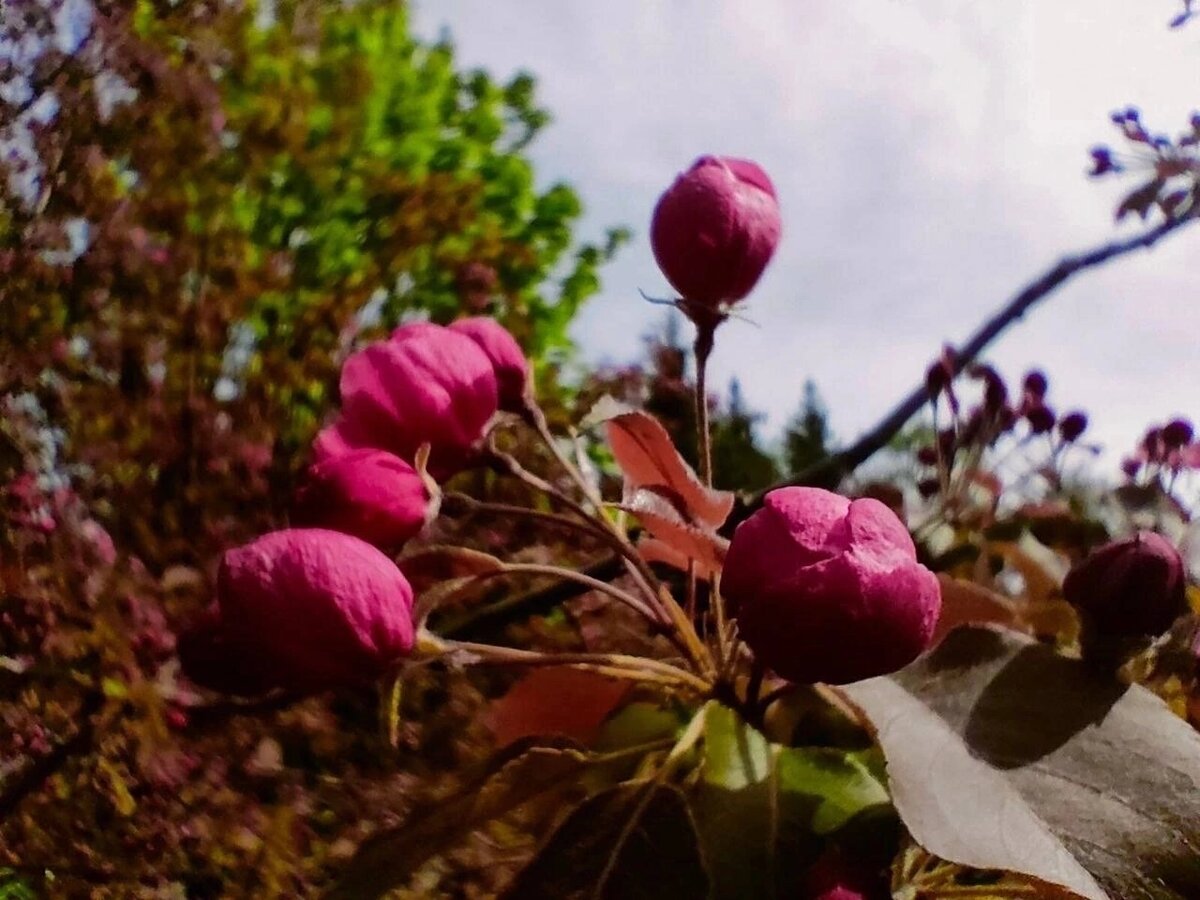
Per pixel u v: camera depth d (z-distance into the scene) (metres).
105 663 0.22
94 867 0.21
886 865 0.11
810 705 0.12
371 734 0.19
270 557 0.11
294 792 0.20
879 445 0.19
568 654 0.12
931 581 0.10
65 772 0.22
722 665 0.13
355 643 0.11
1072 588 0.12
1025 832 0.11
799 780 0.12
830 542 0.10
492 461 0.13
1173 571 0.12
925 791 0.11
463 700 0.18
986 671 0.12
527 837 0.15
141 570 0.24
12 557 0.25
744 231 0.13
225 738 0.21
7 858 0.22
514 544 0.21
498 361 0.13
